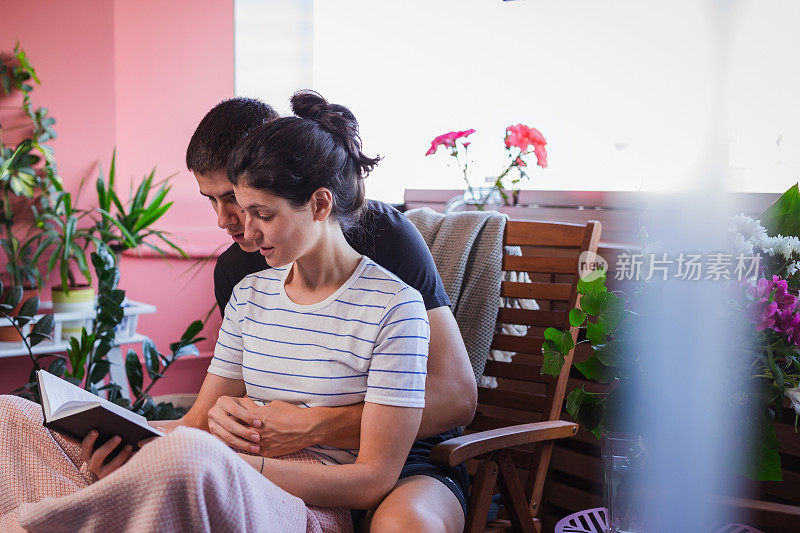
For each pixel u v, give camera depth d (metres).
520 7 2.88
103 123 3.17
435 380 1.46
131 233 2.95
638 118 2.45
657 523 1.25
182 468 0.99
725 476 1.33
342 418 1.34
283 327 1.41
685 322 1.24
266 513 1.11
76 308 2.81
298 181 1.26
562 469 2.22
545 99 2.79
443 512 1.29
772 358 1.20
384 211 1.64
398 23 3.45
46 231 2.96
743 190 2.15
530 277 2.35
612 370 1.29
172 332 3.42
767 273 1.29
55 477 1.27
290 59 3.71
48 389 1.28
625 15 2.49
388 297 1.35
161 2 3.32
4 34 2.94
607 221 2.38
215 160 1.39
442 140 2.67
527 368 1.87
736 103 2.19
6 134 2.96
